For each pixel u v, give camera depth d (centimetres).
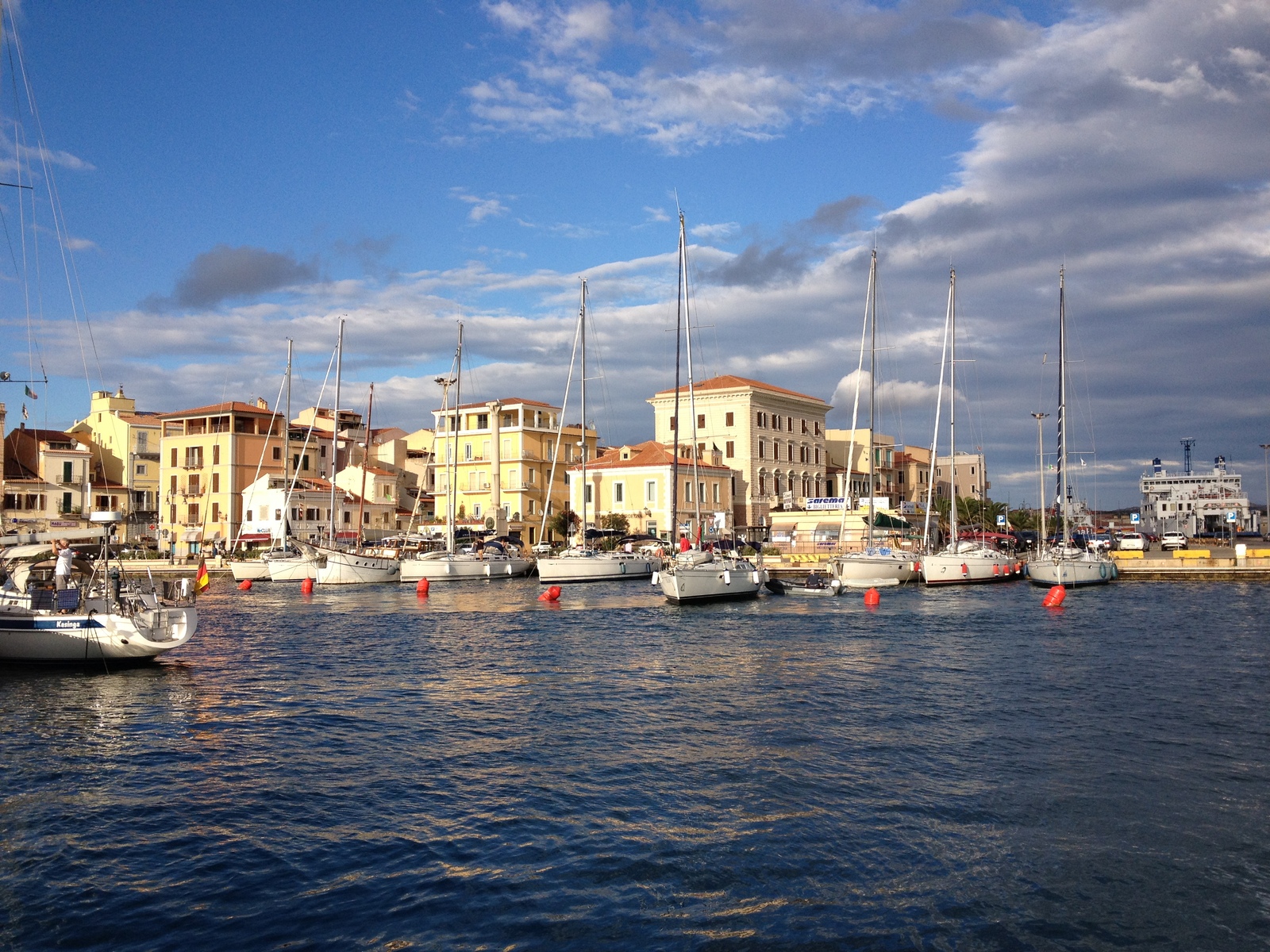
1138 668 3006
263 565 7644
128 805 1669
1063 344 6912
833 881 1349
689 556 5709
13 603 2981
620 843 1484
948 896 1306
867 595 5228
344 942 1176
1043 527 7125
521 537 10044
